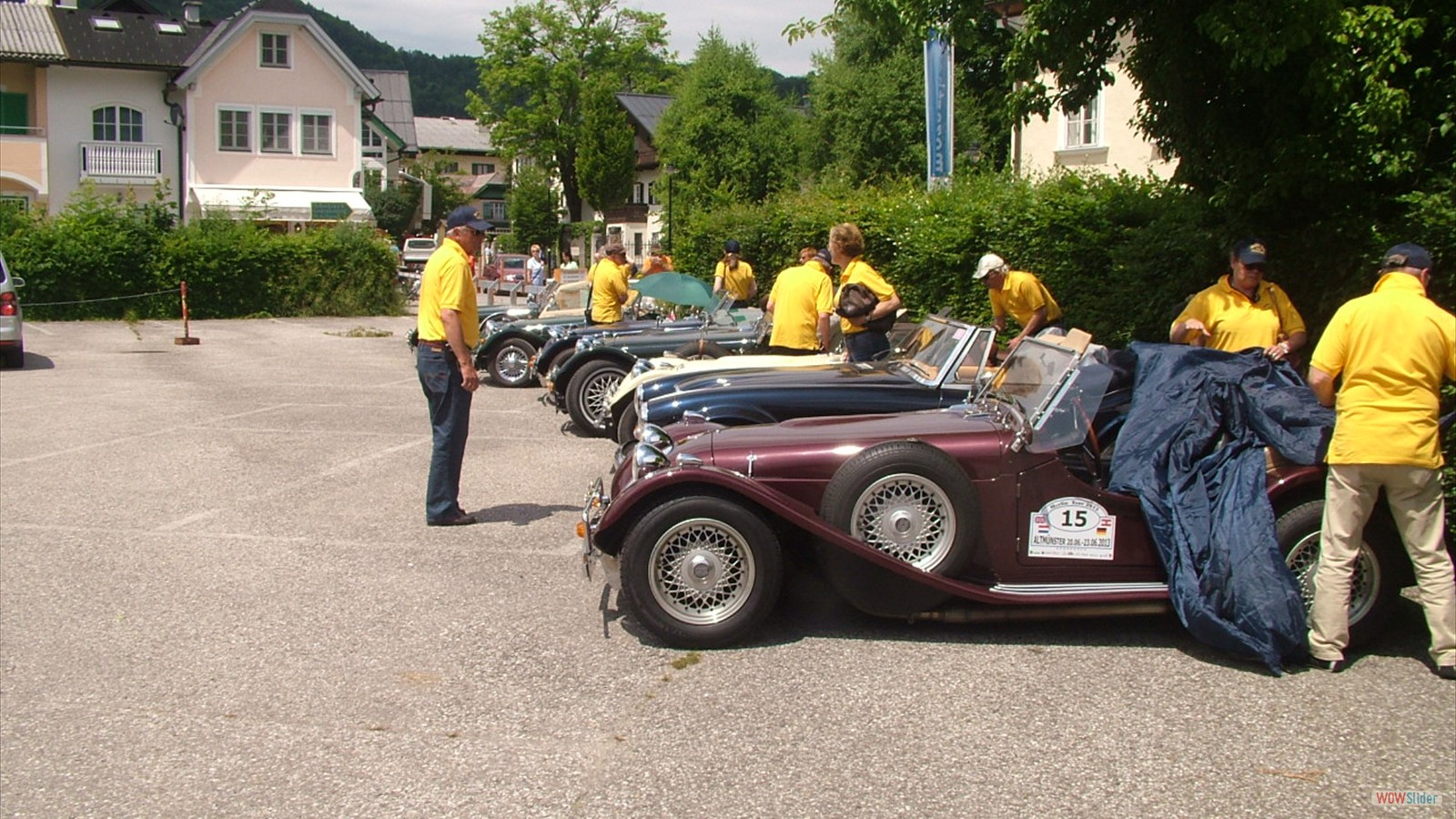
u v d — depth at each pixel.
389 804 3.90
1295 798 3.97
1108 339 10.28
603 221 62.81
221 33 38.97
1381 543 5.28
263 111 40.00
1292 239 7.63
